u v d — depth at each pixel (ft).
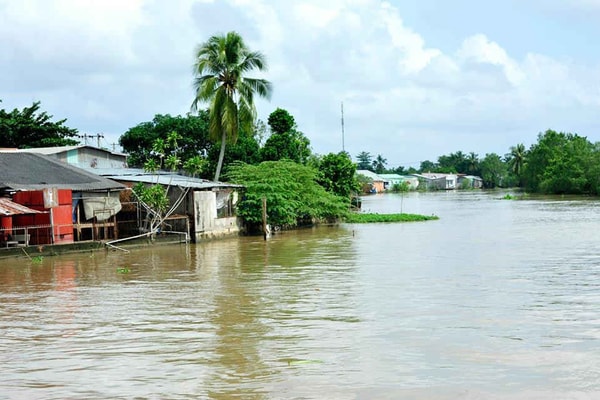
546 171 350.23
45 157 115.96
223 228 124.98
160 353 39.88
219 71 141.28
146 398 31.94
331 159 176.86
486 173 561.84
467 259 84.02
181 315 50.96
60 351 40.73
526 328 44.68
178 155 172.24
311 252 96.48
